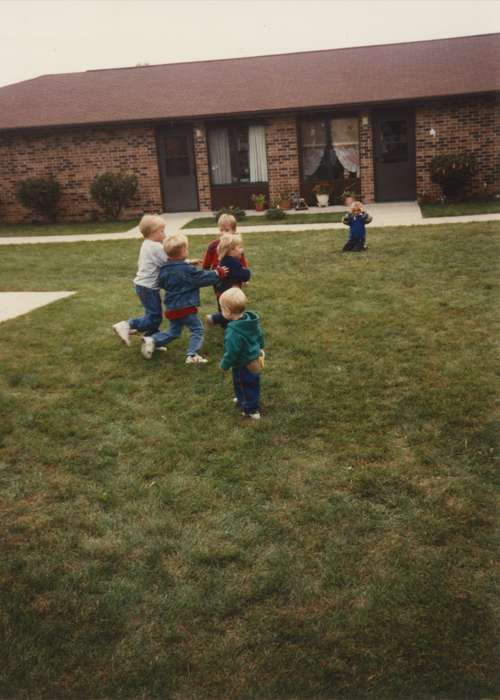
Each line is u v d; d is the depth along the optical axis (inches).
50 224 753.6
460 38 875.4
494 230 482.3
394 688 103.0
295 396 209.5
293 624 116.1
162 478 165.2
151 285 251.3
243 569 130.6
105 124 734.5
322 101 719.7
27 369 241.8
